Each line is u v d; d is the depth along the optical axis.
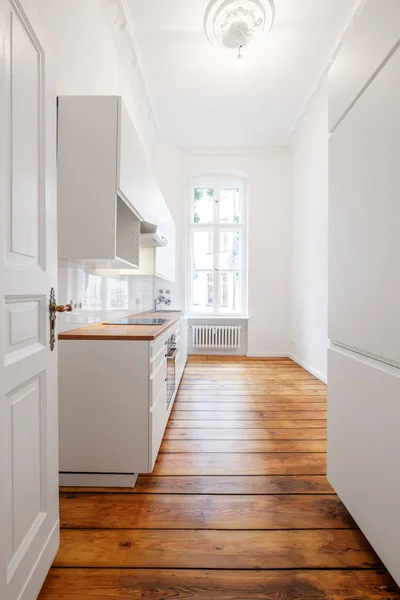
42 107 1.17
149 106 4.35
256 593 1.19
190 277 5.91
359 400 1.38
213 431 2.59
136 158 2.16
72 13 2.10
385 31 1.15
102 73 2.70
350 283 1.43
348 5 2.78
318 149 4.23
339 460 1.56
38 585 1.13
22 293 1.02
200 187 5.91
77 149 1.80
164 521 1.56
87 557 1.34
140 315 3.77
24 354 1.04
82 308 2.34
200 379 4.14
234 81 3.84
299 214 5.05
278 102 4.28
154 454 1.94
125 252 2.41
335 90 1.59
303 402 3.27
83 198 1.80
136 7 2.82
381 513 1.20
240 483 1.89
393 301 1.11
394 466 1.13
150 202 2.67
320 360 4.16
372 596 1.18
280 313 5.65
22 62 1.02
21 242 1.03
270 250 5.64
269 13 2.86
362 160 1.32
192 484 1.88
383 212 1.17
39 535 1.14
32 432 1.11
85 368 1.85
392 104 1.11
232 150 5.59
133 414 1.85
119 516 1.60
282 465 2.09
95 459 1.85
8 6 0.93
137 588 1.20
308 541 1.44
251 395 3.49
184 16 2.91
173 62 3.50
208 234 5.91
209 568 1.29
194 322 5.74
